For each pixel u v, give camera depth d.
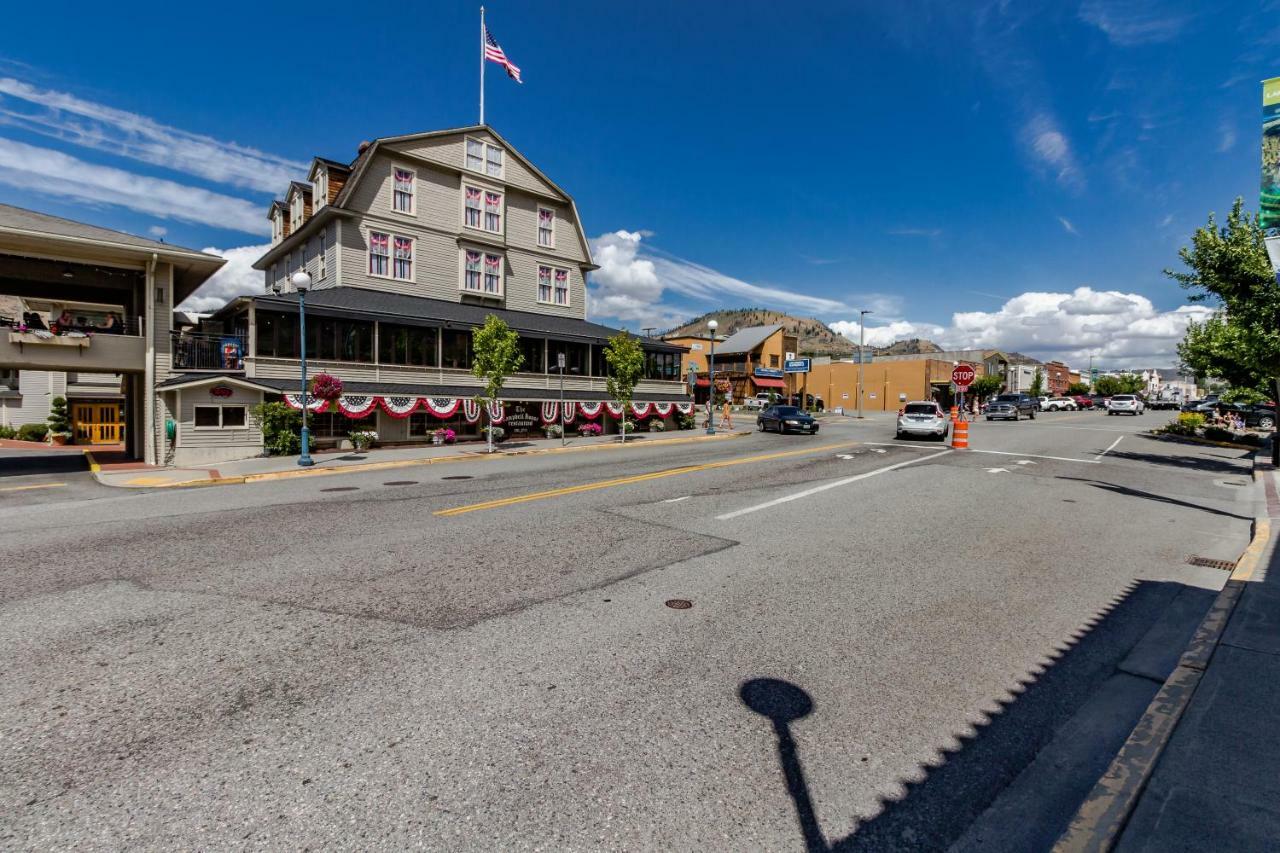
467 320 24.70
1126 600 5.54
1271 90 9.06
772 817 2.64
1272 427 35.19
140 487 13.57
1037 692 3.79
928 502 10.32
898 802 2.75
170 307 18.48
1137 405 51.66
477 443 23.61
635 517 8.86
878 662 4.18
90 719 3.36
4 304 23.44
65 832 2.49
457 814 2.62
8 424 29.58
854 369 63.16
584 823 2.57
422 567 6.31
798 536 7.79
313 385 19.56
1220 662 3.85
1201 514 9.82
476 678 3.86
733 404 57.75
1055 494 11.45
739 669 4.04
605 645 4.39
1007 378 76.44
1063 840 2.37
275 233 31.86
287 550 7.00
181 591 5.54
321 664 4.05
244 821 2.56
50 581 5.86
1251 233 15.65
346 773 2.89
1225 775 2.70
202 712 3.44
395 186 25.72
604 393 29.27
